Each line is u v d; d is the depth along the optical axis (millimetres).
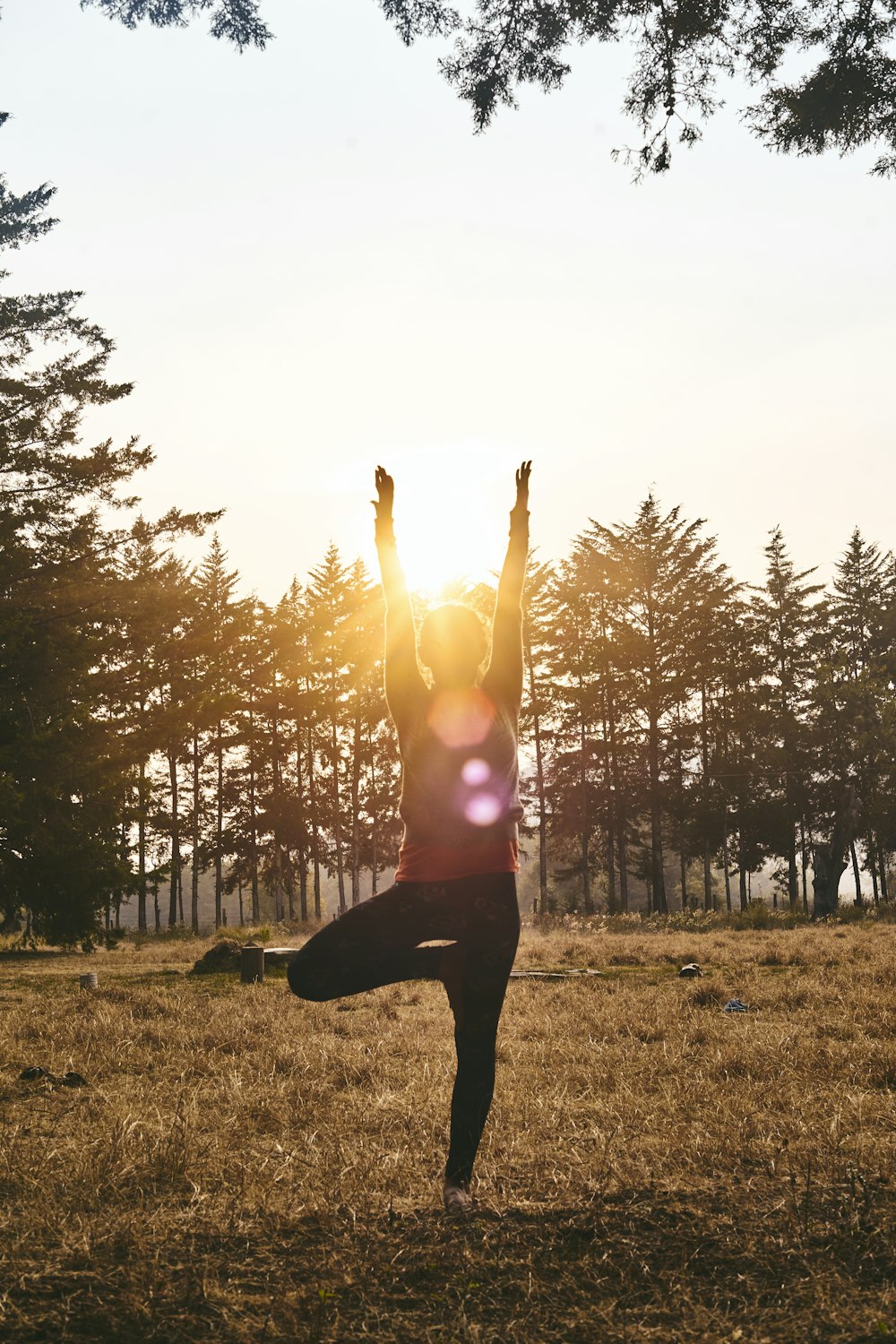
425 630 3459
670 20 7758
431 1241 2896
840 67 7902
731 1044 6461
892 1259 2672
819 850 42656
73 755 22688
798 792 50969
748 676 54781
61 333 26828
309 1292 2537
